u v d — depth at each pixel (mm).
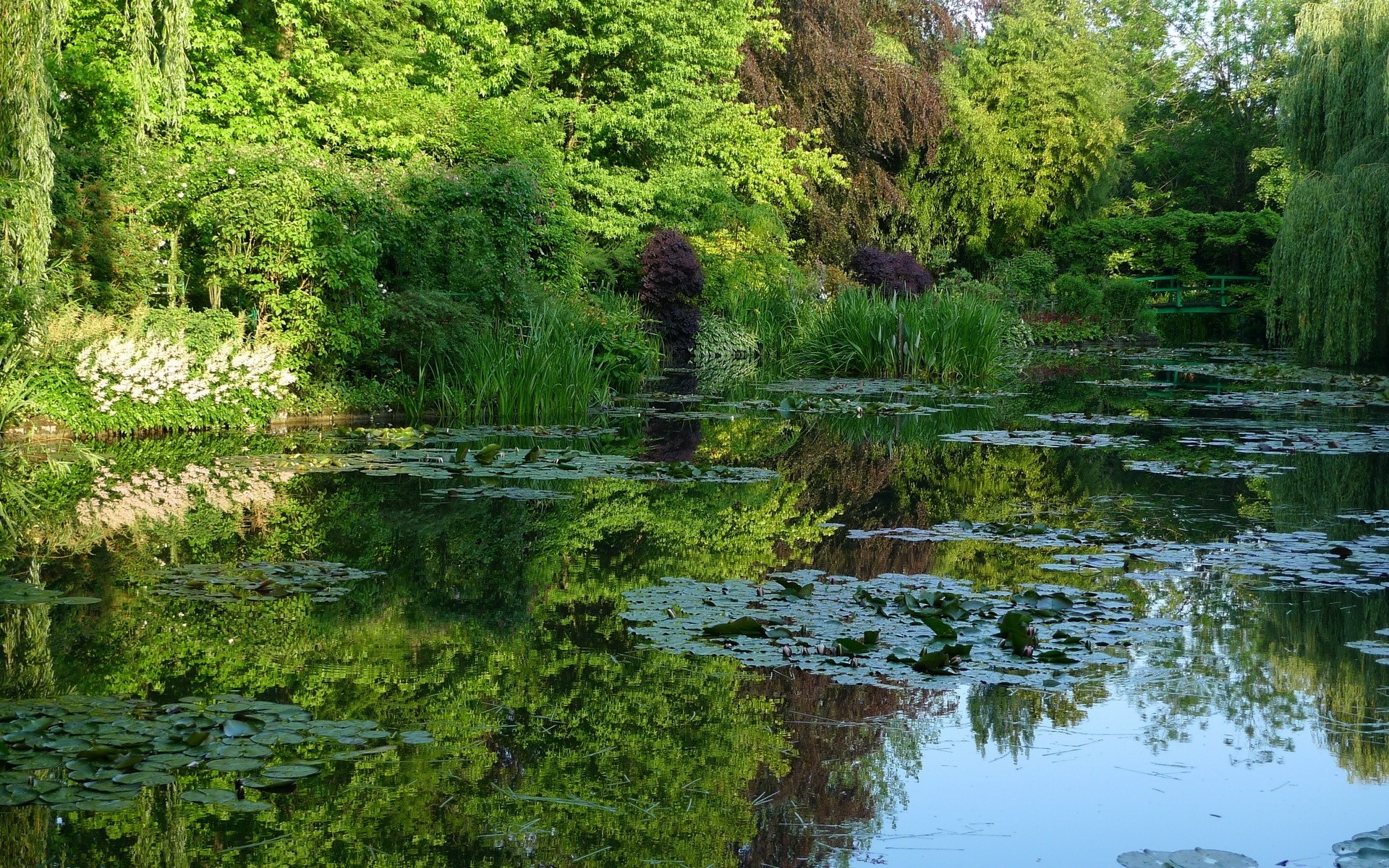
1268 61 38438
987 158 28719
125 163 10445
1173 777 2984
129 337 9477
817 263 23625
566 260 15227
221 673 3697
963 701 3539
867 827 2676
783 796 2836
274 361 10359
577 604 4602
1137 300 28156
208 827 2602
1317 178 18578
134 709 3334
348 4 16125
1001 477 8203
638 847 2547
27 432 9000
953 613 4430
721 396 14086
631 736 3213
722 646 4055
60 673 3670
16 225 8133
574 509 6703
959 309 17766
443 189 12148
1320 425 11438
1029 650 3930
